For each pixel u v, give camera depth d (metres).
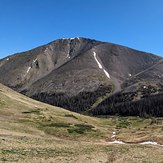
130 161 47.78
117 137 87.12
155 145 73.19
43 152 47.50
